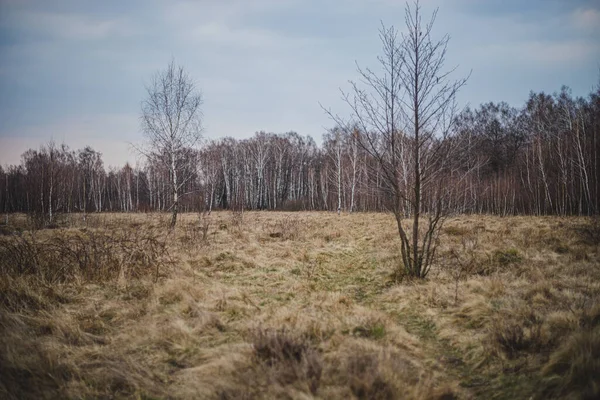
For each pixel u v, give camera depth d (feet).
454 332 14.93
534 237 34.01
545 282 19.16
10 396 9.92
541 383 10.35
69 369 11.66
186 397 10.53
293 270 26.81
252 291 21.34
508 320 14.80
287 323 15.25
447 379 11.50
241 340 14.29
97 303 18.38
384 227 48.34
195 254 29.68
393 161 23.32
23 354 12.11
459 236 38.47
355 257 31.96
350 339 13.39
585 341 10.80
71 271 22.66
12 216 82.89
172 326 15.03
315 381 10.47
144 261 25.14
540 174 104.63
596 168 86.79
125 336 14.46
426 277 23.38
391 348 12.69
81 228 49.65
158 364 12.62
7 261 22.21
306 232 44.73
